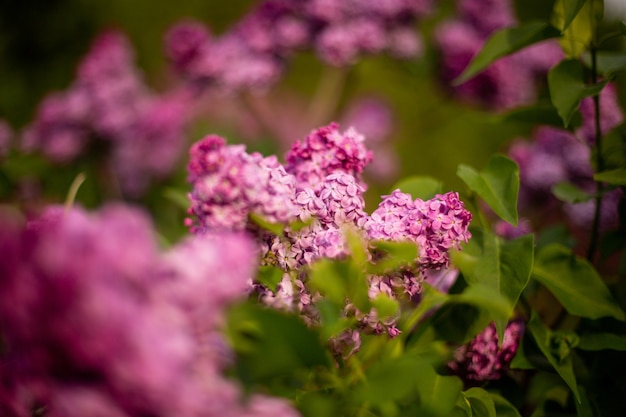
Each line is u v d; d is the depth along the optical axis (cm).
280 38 136
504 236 90
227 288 54
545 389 78
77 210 54
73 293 51
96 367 52
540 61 152
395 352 66
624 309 81
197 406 52
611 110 96
